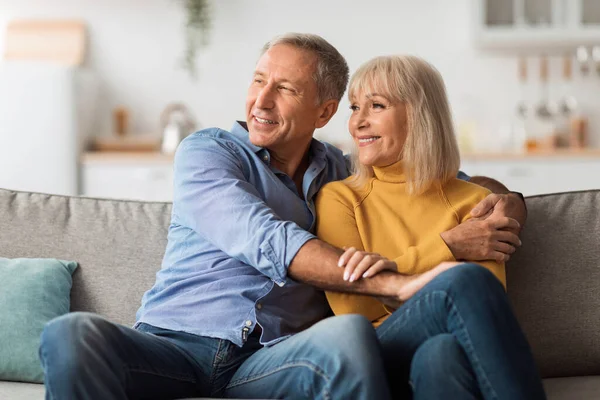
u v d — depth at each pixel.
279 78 2.53
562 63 6.55
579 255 2.64
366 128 2.55
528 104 6.55
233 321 2.33
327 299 2.46
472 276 1.97
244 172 2.52
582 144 6.43
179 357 2.26
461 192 2.62
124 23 6.57
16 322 2.52
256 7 6.57
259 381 2.17
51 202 2.80
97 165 5.96
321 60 2.58
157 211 2.78
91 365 1.90
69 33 6.52
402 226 2.51
